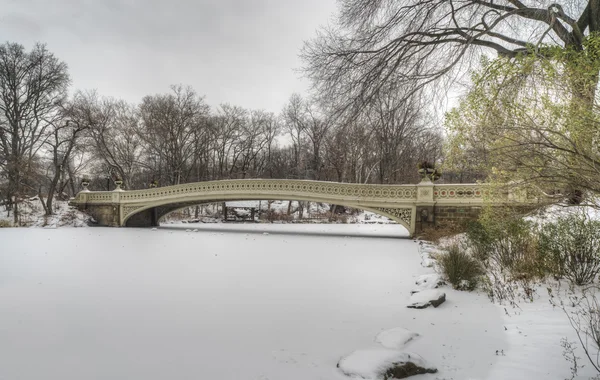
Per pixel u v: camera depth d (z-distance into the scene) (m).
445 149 6.29
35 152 32.41
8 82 31.16
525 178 5.44
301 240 18.70
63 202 32.31
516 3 10.83
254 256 12.66
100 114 38.16
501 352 4.10
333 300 6.78
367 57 11.46
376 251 14.21
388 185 20.00
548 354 3.87
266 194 22.59
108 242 17.19
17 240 18.00
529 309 5.50
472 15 11.22
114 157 41.56
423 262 10.85
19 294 7.12
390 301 6.70
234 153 53.12
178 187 25.42
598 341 3.64
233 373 3.76
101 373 3.76
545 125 4.88
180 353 4.29
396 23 11.34
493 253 8.51
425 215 19.09
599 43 4.43
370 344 4.57
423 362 3.73
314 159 47.38
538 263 7.04
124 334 4.94
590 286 6.00
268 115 53.31
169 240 18.28
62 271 9.61
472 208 18.48
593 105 4.32
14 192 29.19
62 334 4.93
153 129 42.75
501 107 5.24
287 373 3.75
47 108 33.22
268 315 5.85
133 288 7.68
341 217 40.41
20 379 3.61
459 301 6.45
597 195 4.95
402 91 11.27
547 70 4.67
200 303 6.54
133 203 27.45
